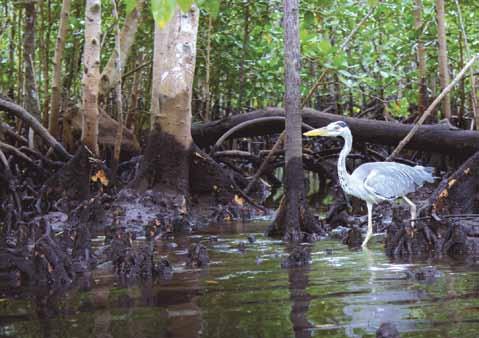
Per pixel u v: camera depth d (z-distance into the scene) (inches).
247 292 221.1
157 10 134.0
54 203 490.0
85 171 500.7
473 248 307.7
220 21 698.8
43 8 707.4
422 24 618.8
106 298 219.3
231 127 601.3
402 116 776.3
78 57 775.1
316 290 221.3
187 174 495.8
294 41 382.0
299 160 383.6
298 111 383.6
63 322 187.8
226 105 860.0
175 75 492.7
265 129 590.6
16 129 637.3
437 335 163.8
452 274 247.3
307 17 547.2
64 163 550.3
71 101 778.8
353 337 163.8
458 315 181.8
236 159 650.8
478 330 166.7
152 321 185.2
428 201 407.2
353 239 353.1
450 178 413.4
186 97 495.5
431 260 286.2
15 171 553.3
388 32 729.0
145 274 259.0
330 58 474.6
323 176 688.4
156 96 506.3
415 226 313.1
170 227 420.5
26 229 330.0
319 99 908.0
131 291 229.5
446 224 318.7
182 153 493.7
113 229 369.7
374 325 174.1
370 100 873.5
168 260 294.0
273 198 641.6
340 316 184.2
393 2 663.1
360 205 486.9
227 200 512.4
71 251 308.0
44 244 256.2
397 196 361.7
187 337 168.4
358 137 569.6
